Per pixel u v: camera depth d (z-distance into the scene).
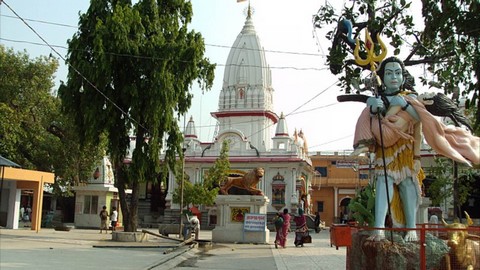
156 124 24.23
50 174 29.61
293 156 47.31
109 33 23.34
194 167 48.84
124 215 25.48
